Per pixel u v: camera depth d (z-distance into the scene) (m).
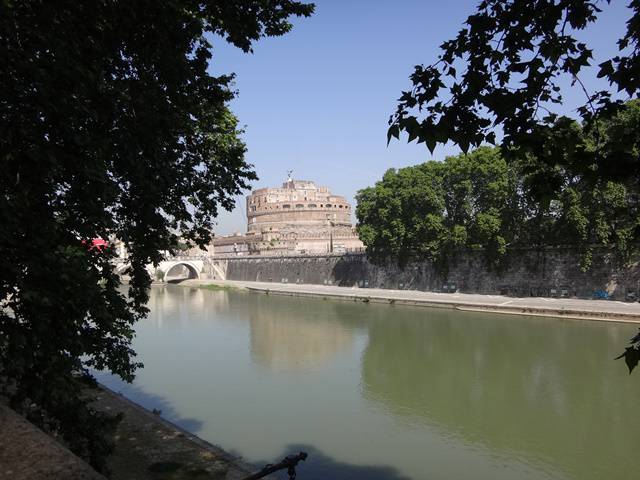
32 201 9.61
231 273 120.38
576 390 26.16
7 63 8.66
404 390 27.31
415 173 63.91
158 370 32.31
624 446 19.83
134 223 14.38
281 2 12.88
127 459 16.31
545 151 6.89
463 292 63.78
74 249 9.83
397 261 74.25
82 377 12.54
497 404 24.75
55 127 9.50
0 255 8.86
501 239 54.66
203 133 15.91
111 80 11.22
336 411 24.36
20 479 4.82
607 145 6.56
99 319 11.48
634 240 7.17
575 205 46.75
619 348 33.41
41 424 11.16
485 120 6.75
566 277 53.50
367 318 51.31
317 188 138.25
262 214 132.88
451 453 19.75
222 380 29.78
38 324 9.22
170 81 12.45
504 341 37.34
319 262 92.69
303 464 18.98
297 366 32.72
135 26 11.10
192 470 15.53
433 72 6.77
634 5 6.01
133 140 11.66
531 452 19.69
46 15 9.26
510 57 6.79
